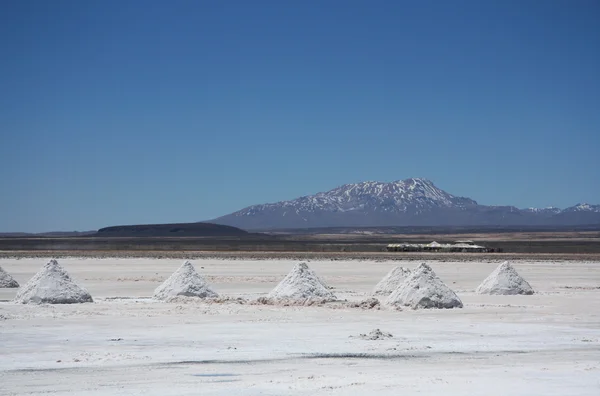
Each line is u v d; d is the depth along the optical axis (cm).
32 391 1727
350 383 1783
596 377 1855
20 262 8925
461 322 3198
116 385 1797
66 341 2566
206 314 3422
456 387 1720
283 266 8381
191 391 1709
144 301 4069
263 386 1759
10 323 3053
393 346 2467
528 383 1772
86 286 5334
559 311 3712
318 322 3152
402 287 3950
